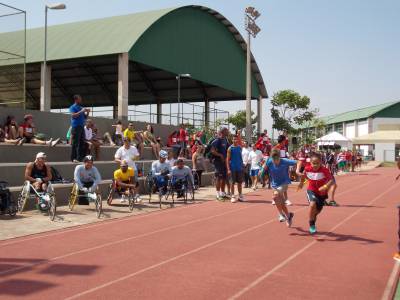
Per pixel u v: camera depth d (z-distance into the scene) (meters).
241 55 41.22
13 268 6.96
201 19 35.12
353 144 51.88
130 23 29.89
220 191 16.23
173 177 14.97
